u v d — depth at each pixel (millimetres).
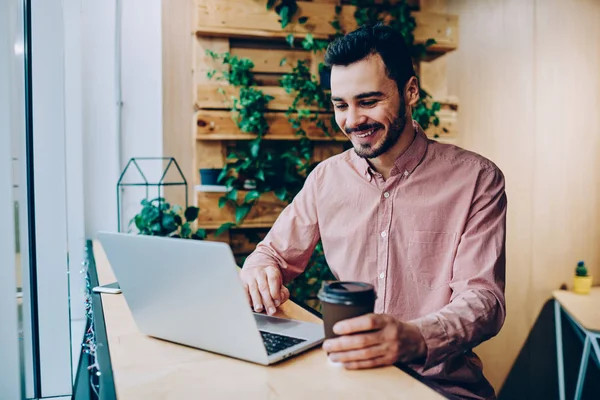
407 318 1597
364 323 982
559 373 3373
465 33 3373
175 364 1013
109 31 3020
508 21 3441
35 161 2217
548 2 3504
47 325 2234
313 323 1238
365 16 3129
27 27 2062
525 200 3506
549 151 3541
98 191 3057
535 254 3533
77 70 2824
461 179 1553
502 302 1306
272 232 1775
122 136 3070
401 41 1435
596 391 3631
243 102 2936
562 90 3555
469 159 1574
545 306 3559
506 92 3459
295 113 3068
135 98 3078
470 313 1197
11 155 1603
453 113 3244
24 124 2053
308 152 3109
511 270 3494
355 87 1395
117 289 1582
